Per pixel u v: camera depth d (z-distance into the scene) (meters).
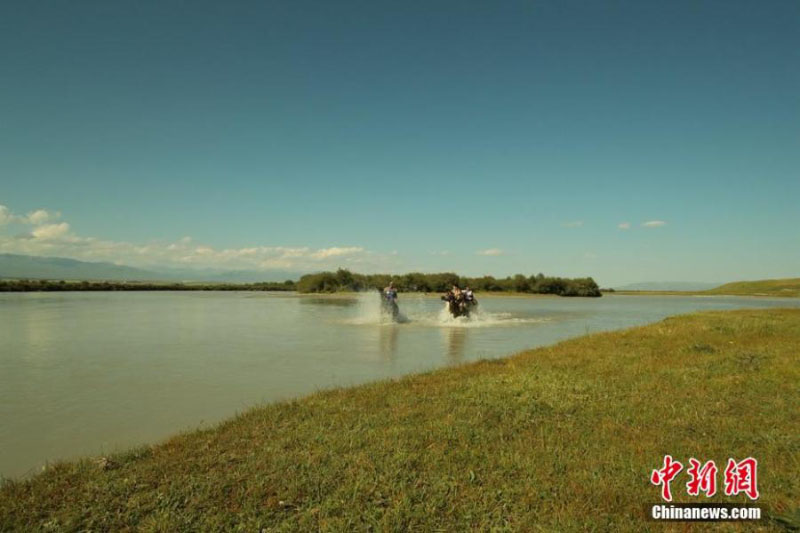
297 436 6.38
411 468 5.37
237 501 4.66
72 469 5.57
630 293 134.88
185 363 13.38
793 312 30.94
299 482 5.00
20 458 6.38
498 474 5.19
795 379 9.31
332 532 4.13
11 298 56.34
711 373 10.19
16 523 4.34
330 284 83.12
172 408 8.70
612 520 4.27
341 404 8.04
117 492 4.88
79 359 14.02
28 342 17.94
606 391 8.69
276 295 73.25
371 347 16.75
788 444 5.87
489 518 4.34
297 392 9.85
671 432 6.46
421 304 51.25
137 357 14.41
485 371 10.80
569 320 31.34
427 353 15.37
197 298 60.50
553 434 6.43
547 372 10.34
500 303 59.59
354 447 6.00
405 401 8.13
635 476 5.08
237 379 11.16
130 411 8.51
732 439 6.14
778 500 4.52
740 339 15.79
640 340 15.90
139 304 45.34
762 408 7.46
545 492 4.76
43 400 9.29
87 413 8.39
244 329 22.95
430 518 4.33
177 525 4.25
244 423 7.11
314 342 18.14
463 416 7.28
